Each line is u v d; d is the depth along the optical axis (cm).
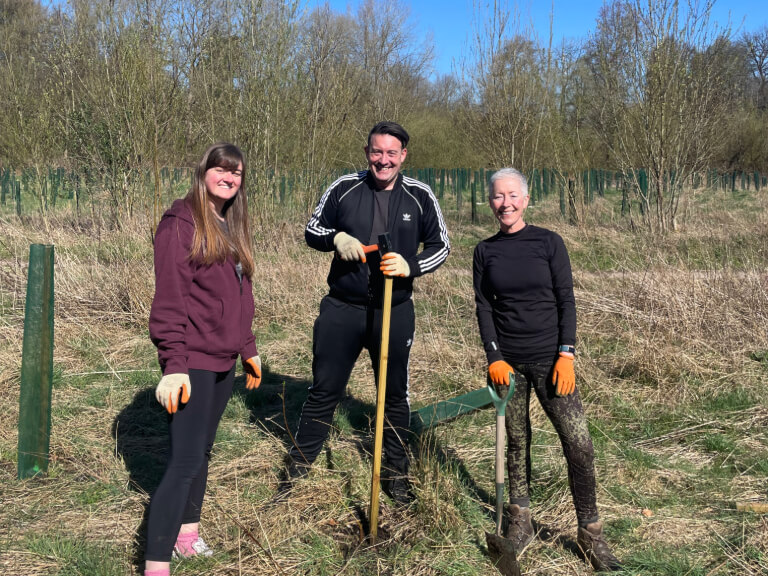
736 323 583
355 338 332
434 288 771
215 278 267
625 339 582
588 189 1474
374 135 317
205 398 267
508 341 289
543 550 298
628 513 331
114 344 598
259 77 1119
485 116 1578
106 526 315
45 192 1330
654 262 753
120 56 1106
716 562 290
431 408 449
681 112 1166
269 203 1116
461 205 1691
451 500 326
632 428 439
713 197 1738
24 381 353
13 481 355
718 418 445
